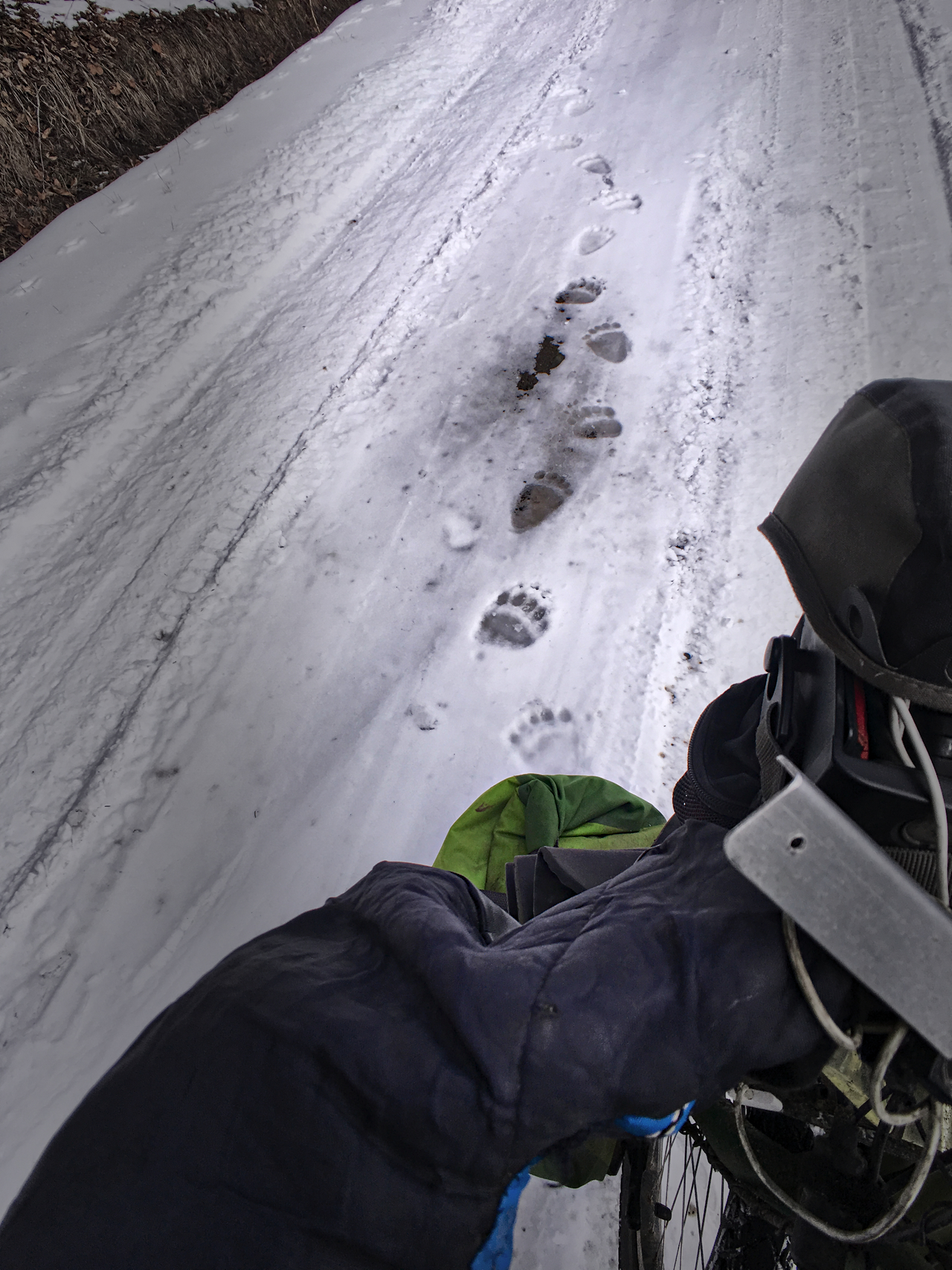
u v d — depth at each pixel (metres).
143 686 2.94
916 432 0.57
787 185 4.39
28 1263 0.53
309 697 2.88
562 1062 0.55
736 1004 0.55
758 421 3.31
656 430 3.41
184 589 3.21
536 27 6.69
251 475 3.57
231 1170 0.55
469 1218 0.57
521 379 3.77
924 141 4.41
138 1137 0.56
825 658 0.63
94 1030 2.25
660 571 2.96
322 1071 0.57
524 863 1.25
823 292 3.75
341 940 0.71
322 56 6.90
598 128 5.26
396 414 3.75
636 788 2.48
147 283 4.60
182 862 2.54
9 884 2.53
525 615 2.95
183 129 6.29
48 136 5.78
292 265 4.75
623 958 0.58
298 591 3.18
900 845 0.55
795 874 0.51
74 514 3.61
